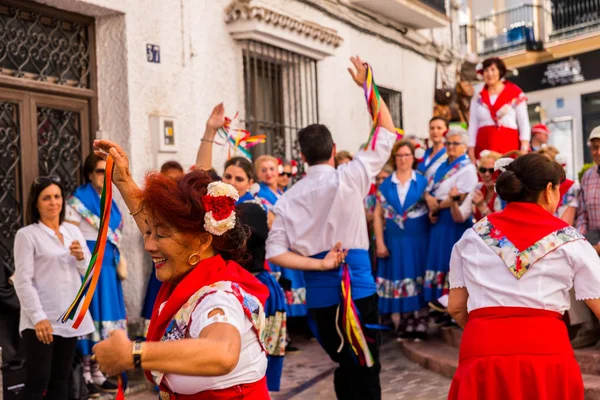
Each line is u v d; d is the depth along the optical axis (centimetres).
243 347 211
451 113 1294
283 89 915
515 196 324
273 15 798
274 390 507
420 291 722
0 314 513
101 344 179
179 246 215
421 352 681
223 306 199
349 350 439
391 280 732
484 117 812
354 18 1065
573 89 2188
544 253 308
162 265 220
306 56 917
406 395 576
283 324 506
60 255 471
